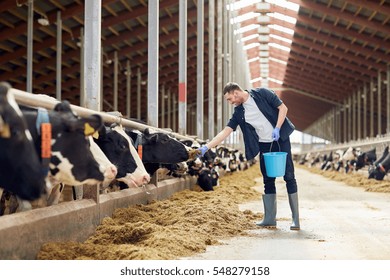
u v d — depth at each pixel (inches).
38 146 136.7
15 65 771.4
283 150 233.6
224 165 566.6
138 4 729.0
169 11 804.6
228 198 348.2
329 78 1449.3
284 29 1141.7
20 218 141.6
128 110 954.7
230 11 826.2
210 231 211.3
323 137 2137.1
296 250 182.1
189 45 999.6
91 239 182.4
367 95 1446.9
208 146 245.0
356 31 937.5
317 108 2043.6
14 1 552.7
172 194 346.6
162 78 1215.6
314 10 881.5
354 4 768.3
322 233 221.0
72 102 1032.8
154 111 346.0
